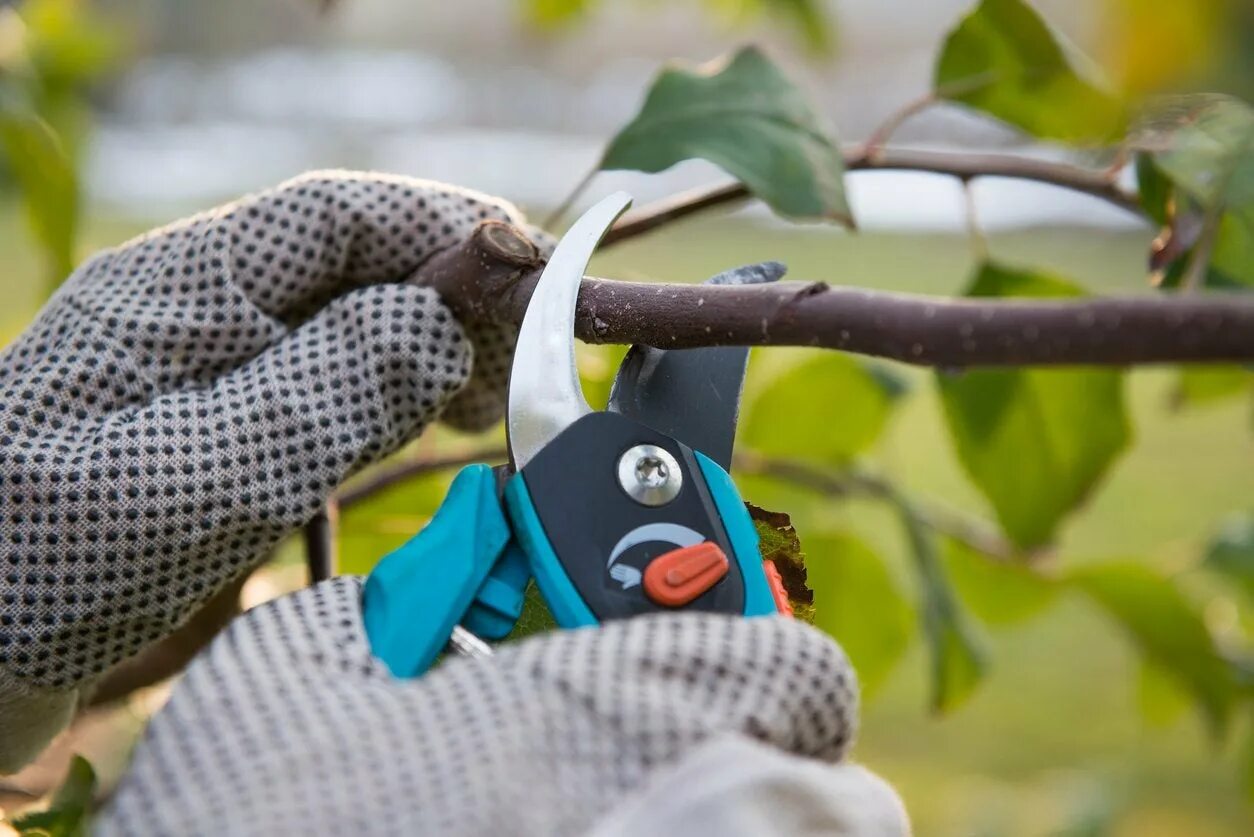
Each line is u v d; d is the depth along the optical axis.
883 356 0.59
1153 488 2.48
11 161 1.07
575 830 0.58
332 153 5.20
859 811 0.60
